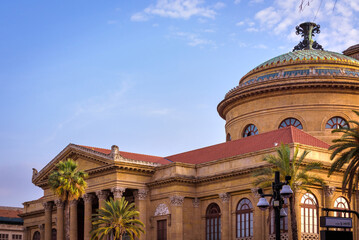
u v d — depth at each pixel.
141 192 62.94
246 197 56.31
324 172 53.34
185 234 60.22
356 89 65.50
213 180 59.66
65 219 63.56
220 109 76.19
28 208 90.38
